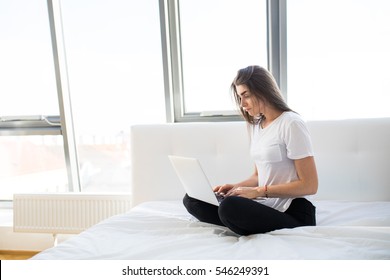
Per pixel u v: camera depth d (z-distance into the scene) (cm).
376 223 143
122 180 282
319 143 207
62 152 279
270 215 128
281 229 126
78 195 246
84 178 287
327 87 239
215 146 222
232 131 219
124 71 262
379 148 200
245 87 150
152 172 226
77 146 281
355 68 235
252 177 171
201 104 262
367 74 234
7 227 260
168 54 251
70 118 272
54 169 284
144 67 259
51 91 271
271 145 145
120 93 266
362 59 233
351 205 180
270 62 241
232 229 133
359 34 232
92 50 264
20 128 278
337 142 205
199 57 256
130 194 242
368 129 202
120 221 151
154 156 226
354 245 108
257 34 247
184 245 117
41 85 271
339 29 234
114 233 137
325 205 184
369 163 201
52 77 269
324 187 205
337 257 98
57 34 254
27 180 290
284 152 143
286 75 238
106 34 261
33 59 269
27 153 285
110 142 275
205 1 251
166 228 144
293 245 111
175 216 167
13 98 277
